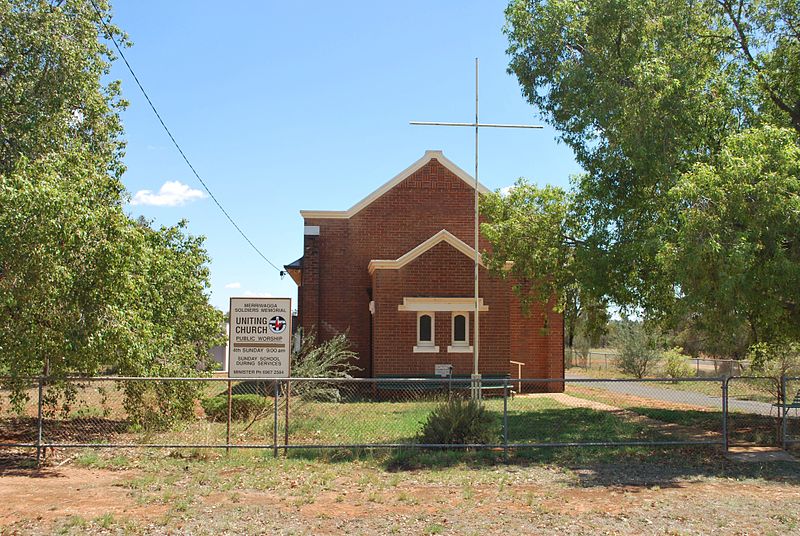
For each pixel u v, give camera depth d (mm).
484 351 24172
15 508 8430
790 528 7902
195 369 16000
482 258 22078
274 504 8828
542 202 20641
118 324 10914
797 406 14398
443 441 12805
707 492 9672
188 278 16078
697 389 30344
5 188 9930
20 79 15055
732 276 11500
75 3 15781
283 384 15492
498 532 7695
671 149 14430
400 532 7676
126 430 14930
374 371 23891
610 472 11039
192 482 9992
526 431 15203
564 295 21562
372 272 26125
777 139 12461
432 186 28672
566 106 16578
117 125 17328
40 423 11305
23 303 10406
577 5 16859
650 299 17500
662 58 15023
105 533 7504
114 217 10992
